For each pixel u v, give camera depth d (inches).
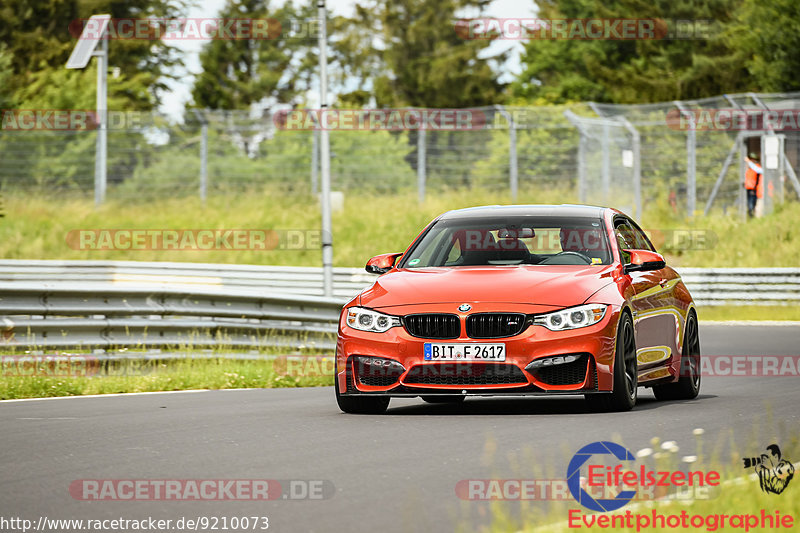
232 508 550.3
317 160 3708.2
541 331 868.0
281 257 3297.2
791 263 3134.8
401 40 6717.5
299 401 1059.9
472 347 869.2
